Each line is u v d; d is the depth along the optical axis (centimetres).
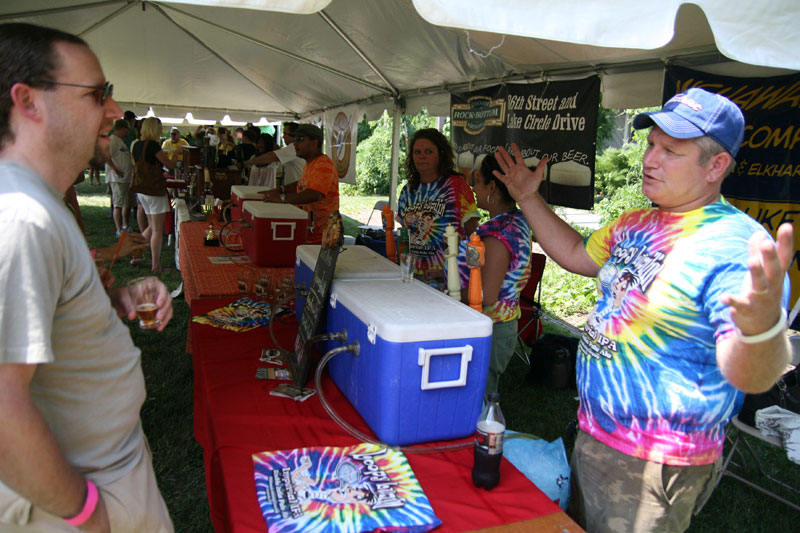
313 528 118
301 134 443
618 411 140
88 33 598
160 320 139
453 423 158
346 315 176
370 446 152
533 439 180
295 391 185
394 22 402
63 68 94
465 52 409
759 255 91
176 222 632
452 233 195
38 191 90
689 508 140
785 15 141
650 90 342
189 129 2062
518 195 182
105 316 102
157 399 354
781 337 98
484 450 137
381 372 149
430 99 586
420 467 146
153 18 582
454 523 125
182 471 284
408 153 354
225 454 146
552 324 556
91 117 99
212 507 153
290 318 259
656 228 139
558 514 130
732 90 291
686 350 129
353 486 133
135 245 204
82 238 99
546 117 408
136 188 627
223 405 173
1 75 91
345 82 686
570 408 378
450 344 150
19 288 83
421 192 338
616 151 1153
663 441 134
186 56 732
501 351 241
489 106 474
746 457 332
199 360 214
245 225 390
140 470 114
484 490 138
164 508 123
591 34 133
